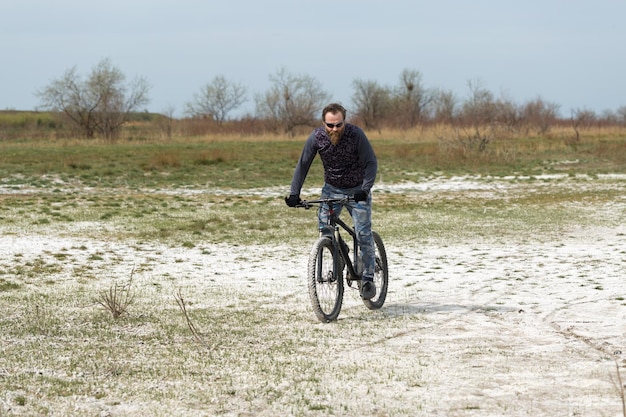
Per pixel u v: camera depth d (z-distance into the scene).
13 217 19.77
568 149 50.16
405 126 82.56
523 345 7.84
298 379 6.62
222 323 8.97
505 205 23.92
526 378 6.62
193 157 43.06
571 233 17.95
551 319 9.12
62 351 7.54
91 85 69.44
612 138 63.81
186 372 6.82
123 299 10.48
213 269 13.34
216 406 5.91
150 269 13.27
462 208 23.19
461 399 6.05
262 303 10.31
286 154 47.47
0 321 8.98
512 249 15.61
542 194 27.42
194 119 78.75
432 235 17.61
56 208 22.06
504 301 10.37
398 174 35.66
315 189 29.92
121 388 6.33
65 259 14.11
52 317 9.20
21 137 72.44
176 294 10.95
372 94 88.56
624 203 23.98
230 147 56.53
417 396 6.14
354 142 8.85
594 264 13.64
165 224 19.06
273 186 31.06
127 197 26.02
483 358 7.29
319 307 8.88
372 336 8.28
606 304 10.05
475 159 41.12
